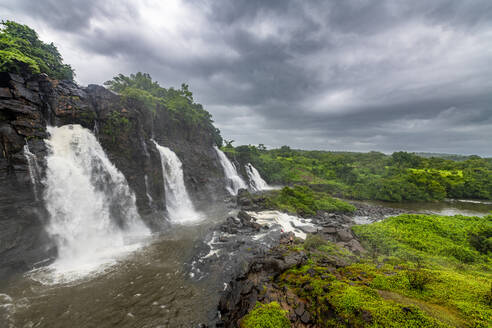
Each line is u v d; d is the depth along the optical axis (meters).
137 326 10.02
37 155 16.80
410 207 46.44
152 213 25.55
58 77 22.11
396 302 8.73
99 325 10.02
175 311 11.03
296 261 13.66
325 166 89.38
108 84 42.59
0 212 14.10
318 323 8.57
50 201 16.83
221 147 66.56
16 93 16.22
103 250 18.06
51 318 10.33
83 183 19.39
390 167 81.44
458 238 19.34
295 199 36.66
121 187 22.98
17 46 17.98
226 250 18.27
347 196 55.56
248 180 61.59
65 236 17.00
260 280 12.41
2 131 15.12
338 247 17.88
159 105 36.75
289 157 114.19
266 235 22.09
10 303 11.19
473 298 8.67
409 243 18.53
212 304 11.59
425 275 10.19
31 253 14.57
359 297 8.90
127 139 25.14
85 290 12.48
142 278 13.91
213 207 35.31
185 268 15.27
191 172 39.28
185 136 44.81
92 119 22.66
